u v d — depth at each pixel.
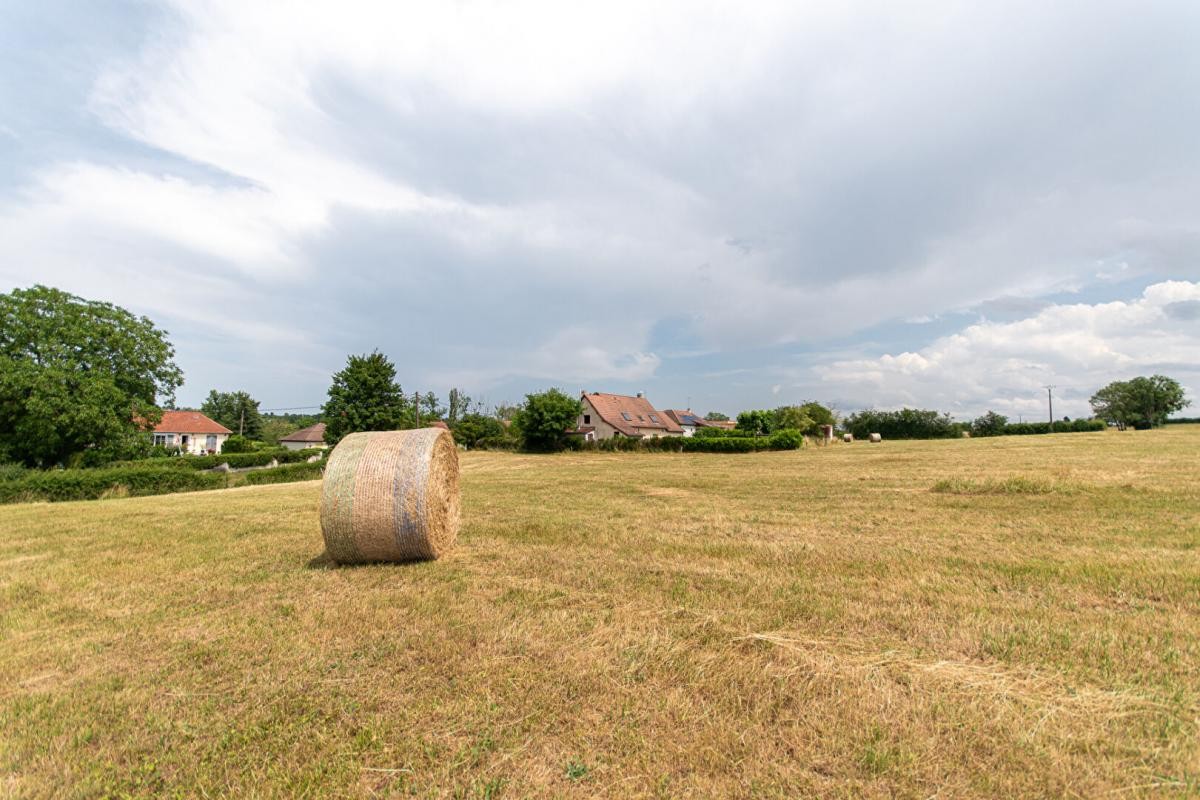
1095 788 2.30
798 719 2.89
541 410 40.50
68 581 5.91
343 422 39.88
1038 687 3.13
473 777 2.50
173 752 2.76
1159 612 4.28
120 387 31.23
